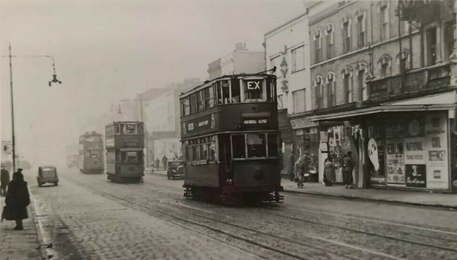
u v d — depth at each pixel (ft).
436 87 78.18
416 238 38.60
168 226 51.65
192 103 84.17
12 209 53.26
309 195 87.20
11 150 125.49
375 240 38.22
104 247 40.19
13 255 37.27
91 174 219.61
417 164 80.33
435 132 76.84
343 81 108.17
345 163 94.79
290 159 125.59
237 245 38.37
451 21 76.74
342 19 107.34
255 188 69.82
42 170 144.05
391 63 92.02
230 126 70.95
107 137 163.32
